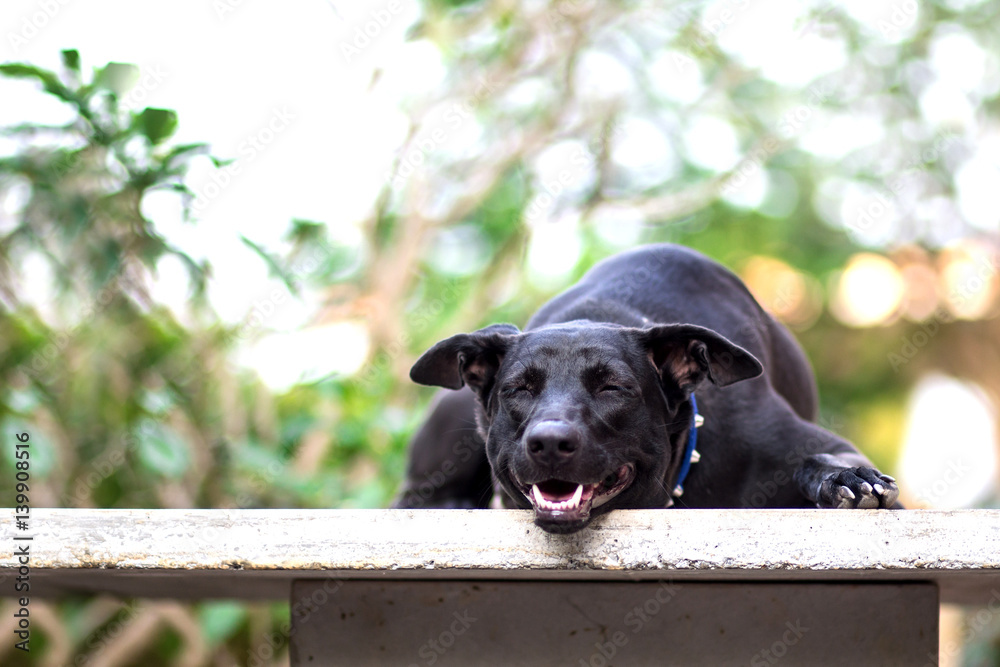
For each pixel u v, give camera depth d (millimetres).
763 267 11961
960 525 2713
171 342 5590
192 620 5523
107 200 4945
